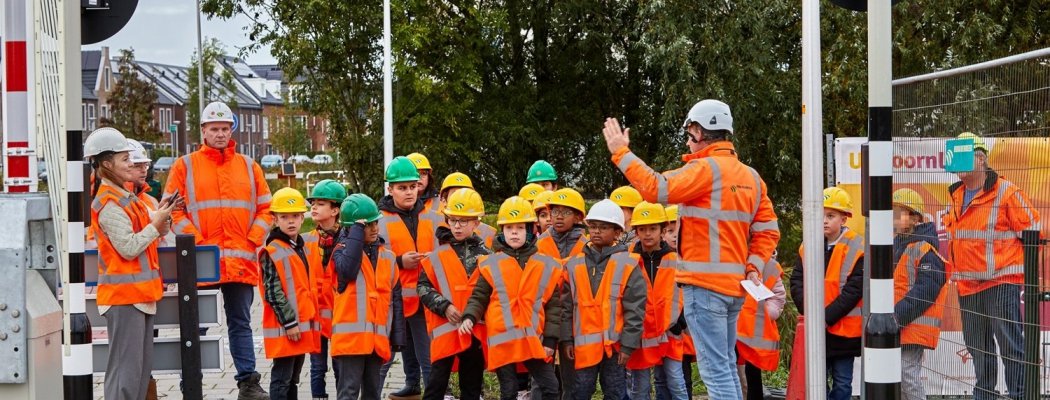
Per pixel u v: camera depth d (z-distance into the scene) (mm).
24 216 5621
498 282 7934
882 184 5996
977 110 6430
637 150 29469
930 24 24141
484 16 28078
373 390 8328
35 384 5543
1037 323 5988
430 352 8609
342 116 29203
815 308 6523
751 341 8570
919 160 7062
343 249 8109
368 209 8148
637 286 7980
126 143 7695
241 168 9469
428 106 28297
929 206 6992
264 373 11133
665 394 8656
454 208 8352
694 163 6914
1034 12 24469
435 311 8266
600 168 29703
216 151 9367
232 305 9133
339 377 8211
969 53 23938
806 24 6492
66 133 6094
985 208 6441
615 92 30469
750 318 8586
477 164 30359
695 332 6984
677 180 6797
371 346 8102
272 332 8547
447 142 28828
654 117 29062
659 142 29141
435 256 8367
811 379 6523
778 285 8492
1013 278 6230
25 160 6047
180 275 7910
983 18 23531
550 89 30734
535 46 30172
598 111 30906
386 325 8242
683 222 7012
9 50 6020
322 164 43406
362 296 8109
